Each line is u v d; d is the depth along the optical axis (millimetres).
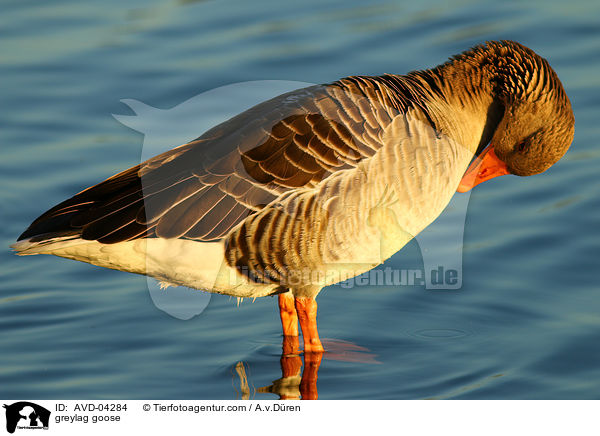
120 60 17062
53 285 12383
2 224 13555
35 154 15070
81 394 9852
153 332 11305
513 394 9633
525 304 11562
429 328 11305
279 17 18438
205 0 19297
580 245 12609
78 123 15742
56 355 10688
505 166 12008
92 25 18484
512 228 13117
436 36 17266
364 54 16766
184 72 16484
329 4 18953
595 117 14922
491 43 11773
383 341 11039
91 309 11805
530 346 10648
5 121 15758
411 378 10055
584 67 16000
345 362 10531
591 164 14203
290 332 11117
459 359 10477
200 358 10703
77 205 10047
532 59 11508
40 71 16906
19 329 11289
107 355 10734
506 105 11625
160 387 9992
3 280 12477
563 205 13500
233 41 17500
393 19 18094
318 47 17078
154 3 19359
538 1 18516
